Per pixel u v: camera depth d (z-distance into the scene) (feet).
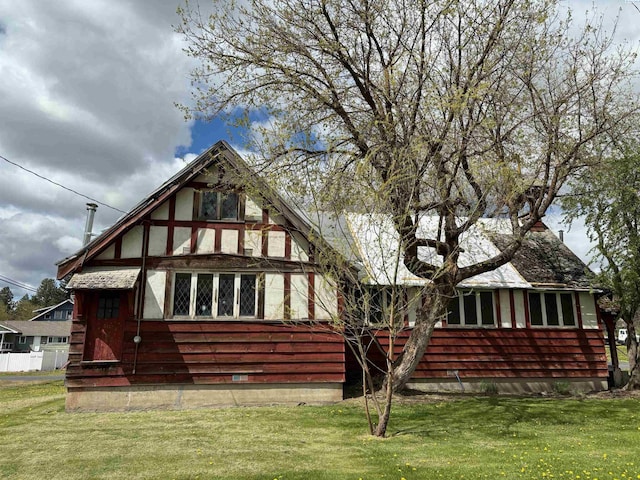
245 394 46.50
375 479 23.36
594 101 48.19
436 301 46.34
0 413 44.80
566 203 59.67
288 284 48.67
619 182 55.77
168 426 37.01
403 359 47.55
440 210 38.86
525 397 53.42
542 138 48.88
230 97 43.96
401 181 34.17
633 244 55.42
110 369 44.65
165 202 48.39
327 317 48.37
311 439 32.50
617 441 32.35
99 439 32.71
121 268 46.42
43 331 198.70
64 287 47.44
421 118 40.06
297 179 38.06
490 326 59.57
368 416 34.06
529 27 44.37
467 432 34.83
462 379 57.41
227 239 48.62
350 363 56.95
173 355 45.83
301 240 49.55
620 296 57.52
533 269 64.08
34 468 25.93
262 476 24.06
